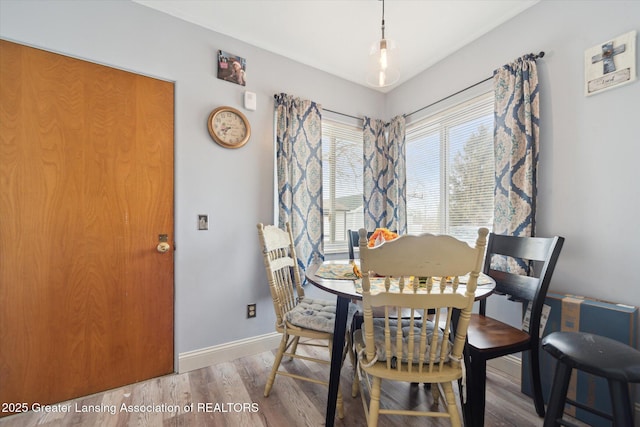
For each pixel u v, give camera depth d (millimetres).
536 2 1712
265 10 1812
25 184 1427
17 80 1411
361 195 2814
